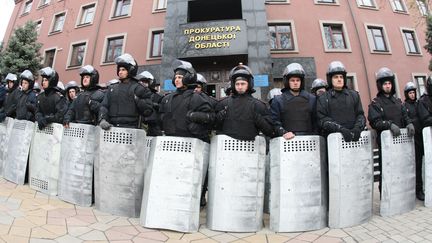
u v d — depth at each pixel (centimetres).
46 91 423
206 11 1300
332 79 335
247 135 298
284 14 1295
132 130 326
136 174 323
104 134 336
